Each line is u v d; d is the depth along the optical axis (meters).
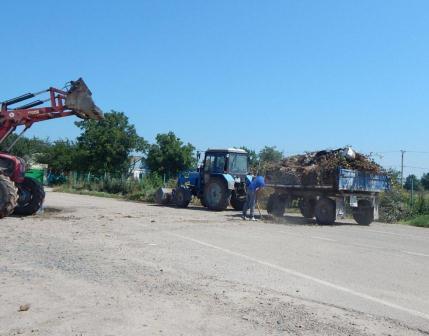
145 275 7.82
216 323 5.64
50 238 11.31
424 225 20.70
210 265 8.90
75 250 9.83
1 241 10.62
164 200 25.44
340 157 18.75
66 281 7.25
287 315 6.02
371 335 5.43
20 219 15.09
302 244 12.23
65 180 51.38
